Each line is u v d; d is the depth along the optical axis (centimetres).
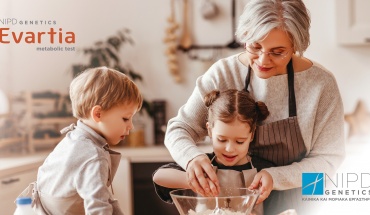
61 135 344
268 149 148
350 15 330
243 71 148
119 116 135
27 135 336
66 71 370
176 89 382
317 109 146
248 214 117
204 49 381
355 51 340
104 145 134
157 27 379
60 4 373
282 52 130
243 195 122
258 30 126
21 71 366
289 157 148
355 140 335
